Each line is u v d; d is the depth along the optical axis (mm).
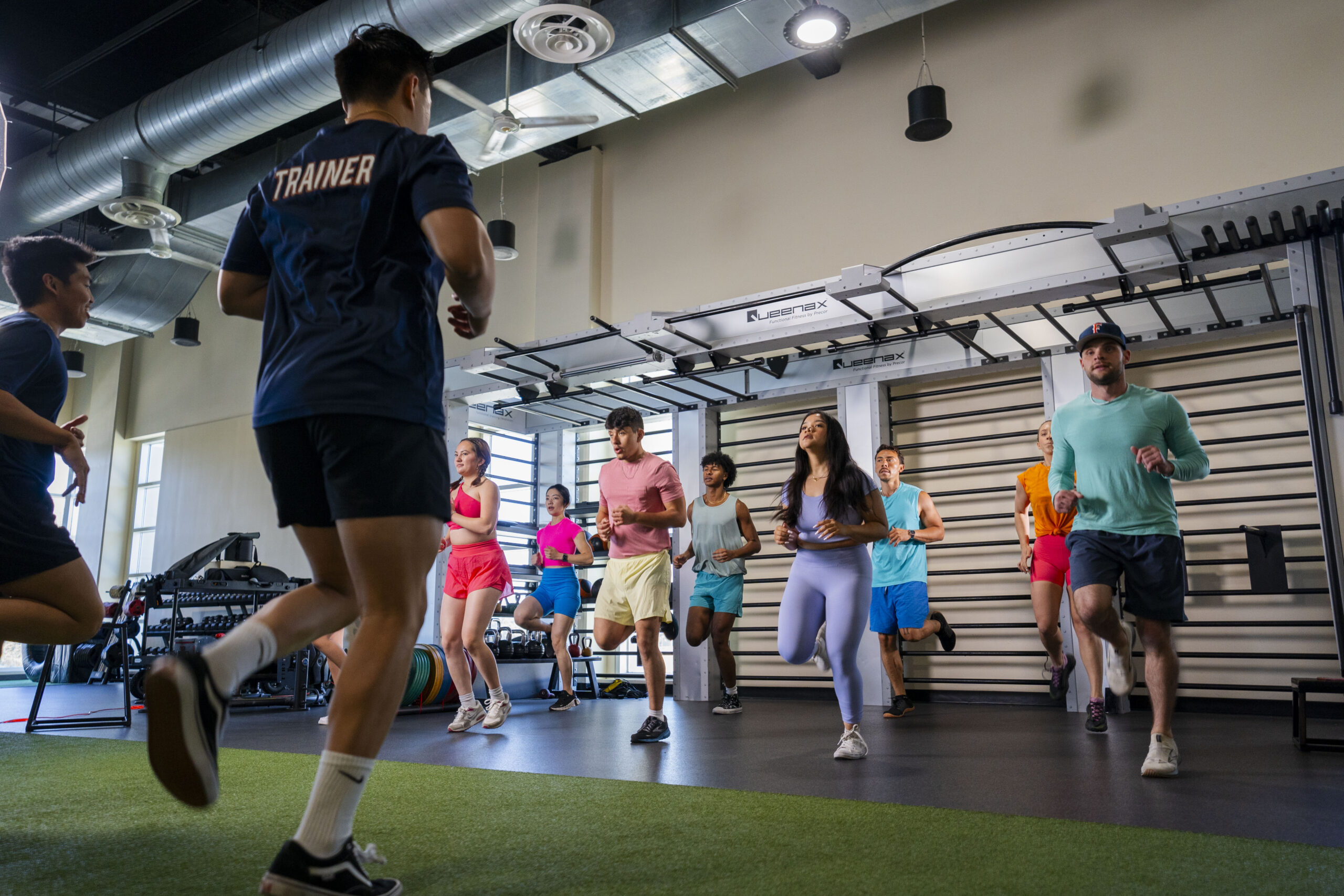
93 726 4777
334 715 1264
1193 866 1605
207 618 7543
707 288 7828
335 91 6531
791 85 7730
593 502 9094
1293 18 5746
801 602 3305
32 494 2104
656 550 4043
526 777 2775
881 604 5484
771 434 7523
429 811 2178
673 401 7715
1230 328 5547
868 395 6781
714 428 7723
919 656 6527
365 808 2232
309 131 8180
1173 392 5863
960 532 6520
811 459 3332
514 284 8945
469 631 4418
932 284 5039
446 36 5883
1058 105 6496
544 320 8578
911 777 2766
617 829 1956
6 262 2318
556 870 1576
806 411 7328
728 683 5715
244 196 8352
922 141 6312
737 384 7270
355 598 1475
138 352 12734
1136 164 6133
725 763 3119
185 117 7012
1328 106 5559
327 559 1436
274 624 1290
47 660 4566
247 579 6766
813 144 7527
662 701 3941
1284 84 5719
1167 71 6129
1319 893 1422
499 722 4523
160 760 1083
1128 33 6309
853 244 7168
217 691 1139
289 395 1330
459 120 7039
